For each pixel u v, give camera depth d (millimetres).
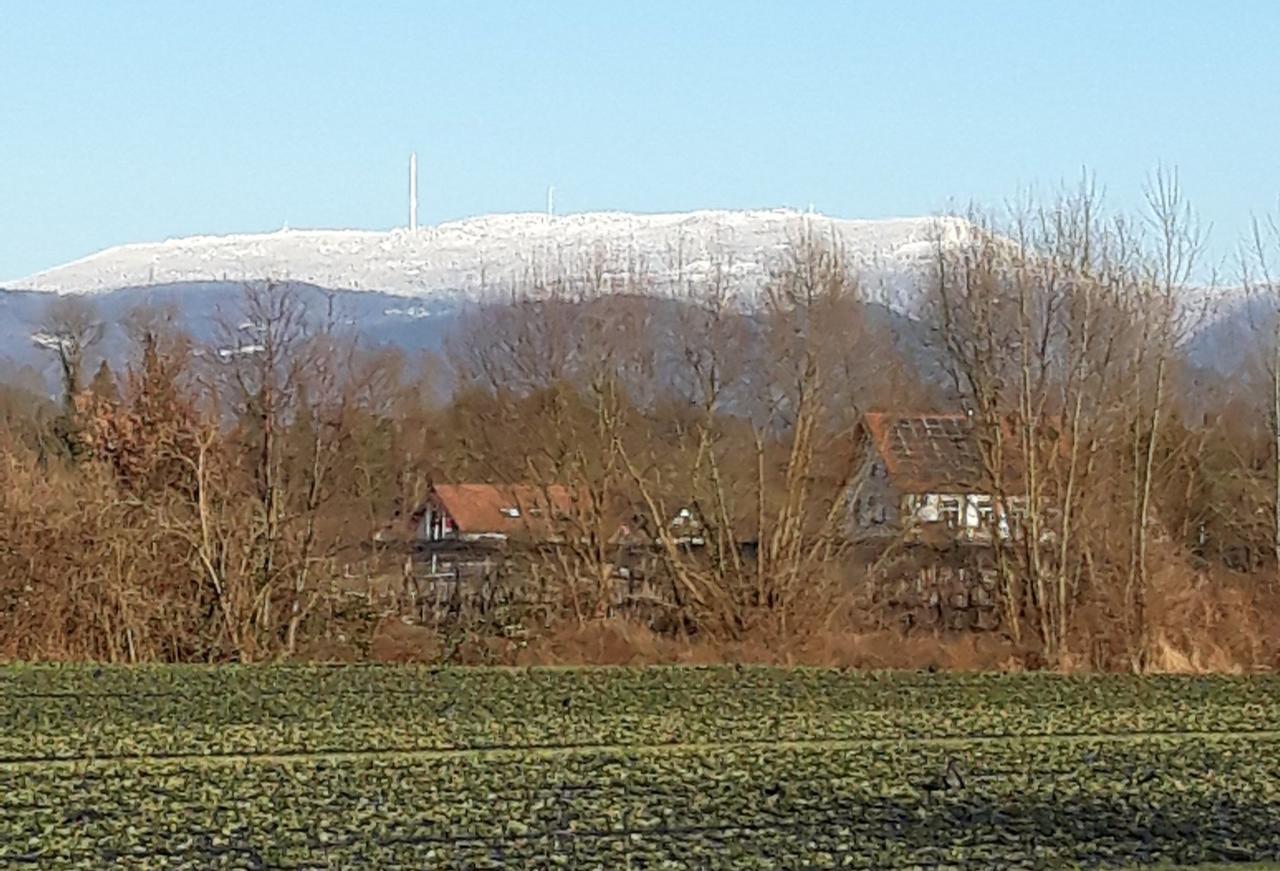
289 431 76938
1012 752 47344
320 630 73125
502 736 49188
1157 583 73500
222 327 79562
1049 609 74500
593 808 37500
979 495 78312
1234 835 35250
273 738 48312
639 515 80312
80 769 42719
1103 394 78125
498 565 77000
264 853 32875
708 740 48938
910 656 72688
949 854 32844
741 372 81500
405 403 87625
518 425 84312
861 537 79062
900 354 82438
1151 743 49594
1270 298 83188
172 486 75375
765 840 34094
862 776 42531
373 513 83125
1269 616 73812
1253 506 81188
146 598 71938
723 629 76625
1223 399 83688
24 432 88000
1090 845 33969
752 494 79375
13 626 71375
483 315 87062
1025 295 78750
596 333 83375
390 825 35531
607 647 72562
